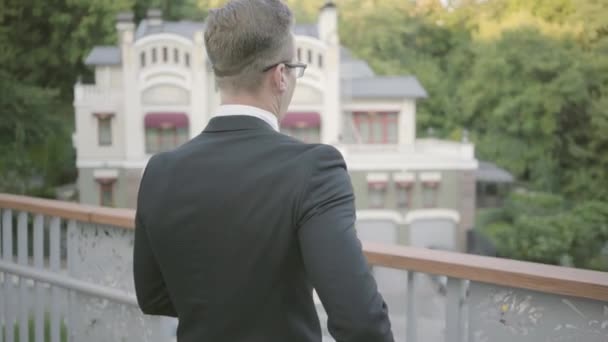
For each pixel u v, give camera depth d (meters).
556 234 24.52
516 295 1.44
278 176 0.99
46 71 30.38
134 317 2.33
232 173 1.03
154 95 23.16
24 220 2.75
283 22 1.08
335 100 23.70
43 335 2.74
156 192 1.11
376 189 22.78
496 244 24.81
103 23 30.45
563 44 29.95
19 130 23.52
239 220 1.01
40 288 2.74
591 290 1.28
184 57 23.14
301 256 0.99
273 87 1.09
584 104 29.28
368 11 36.44
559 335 1.38
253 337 1.01
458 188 23.05
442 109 33.75
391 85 24.53
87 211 2.36
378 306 0.91
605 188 28.52
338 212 0.96
